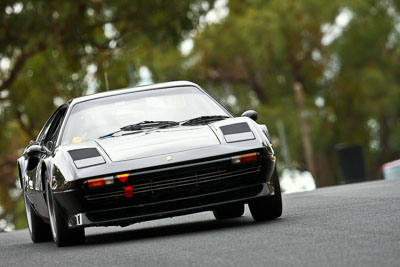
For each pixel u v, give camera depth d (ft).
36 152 70.33
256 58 352.28
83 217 61.93
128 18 224.12
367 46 364.79
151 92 73.20
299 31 355.15
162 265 44.91
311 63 372.38
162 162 61.00
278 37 350.23
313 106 364.17
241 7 373.61
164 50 231.91
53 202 64.44
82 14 215.51
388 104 358.43
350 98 371.97
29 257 60.18
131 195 61.11
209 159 61.31
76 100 73.61
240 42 363.35
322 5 352.69
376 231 49.55
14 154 316.19
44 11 206.90
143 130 67.56
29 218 80.12
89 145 65.05
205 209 61.46
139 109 70.79
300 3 353.31
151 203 61.31
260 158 62.39
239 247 49.08
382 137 383.65
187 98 72.13
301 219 63.46
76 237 65.16
